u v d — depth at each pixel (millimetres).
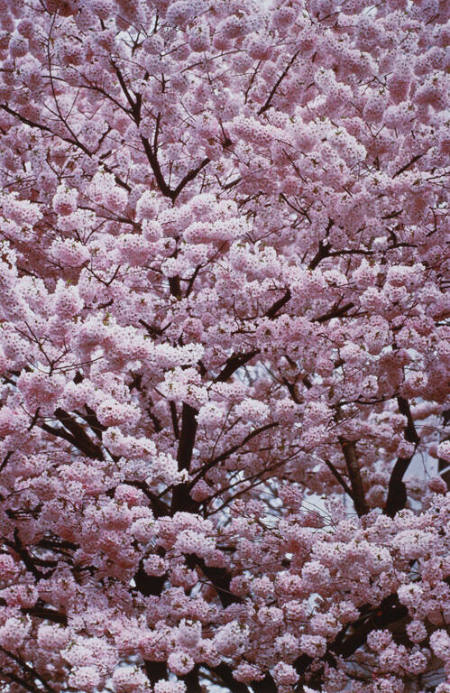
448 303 6961
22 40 7527
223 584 7699
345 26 7676
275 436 7855
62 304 5266
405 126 7074
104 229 8172
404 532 5930
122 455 6070
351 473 9289
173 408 7930
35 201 8250
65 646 5699
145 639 5832
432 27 7832
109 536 6043
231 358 7555
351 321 7719
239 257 6273
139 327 7559
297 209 7539
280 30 7645
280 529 6754
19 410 5605
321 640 6371
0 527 6414
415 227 7426
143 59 7410
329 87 7070
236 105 7285
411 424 8969
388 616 7598
